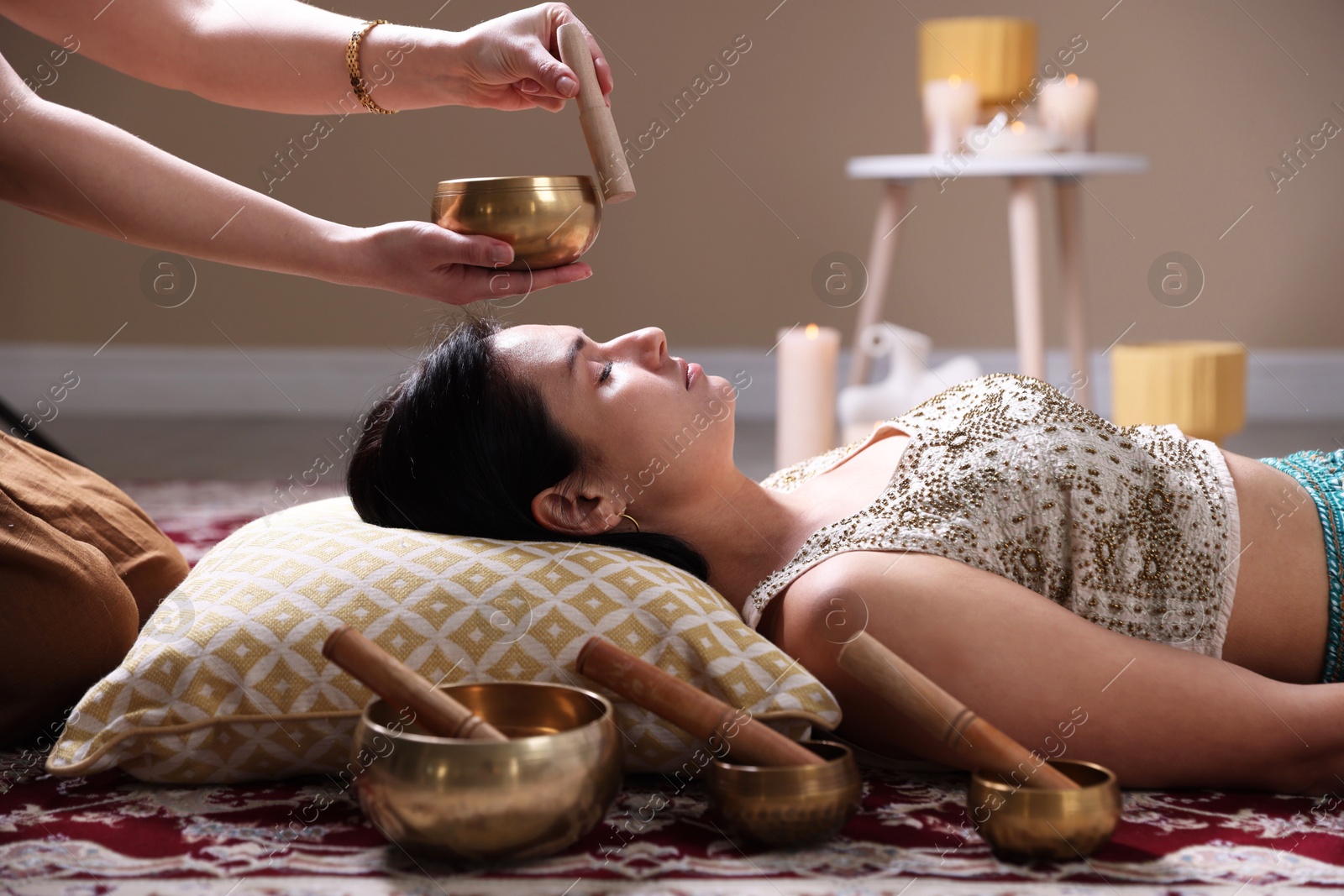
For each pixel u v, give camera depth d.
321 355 4.55
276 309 4.55
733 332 4.42
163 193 1.31
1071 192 3.10
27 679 1.18
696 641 1.07
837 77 4.27
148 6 1.48
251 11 1.48
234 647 1.07
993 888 0.91
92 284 4.52
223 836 1.00
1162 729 1.05
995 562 1.12
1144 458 1.18
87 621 1.20
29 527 1.19
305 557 1.14
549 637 1.08
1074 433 1.18
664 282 4.41
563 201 1.25
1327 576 1.16
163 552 1.44
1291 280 4.22
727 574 1.26
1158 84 4.18
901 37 4.22
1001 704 1.05
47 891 0.90
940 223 4.29
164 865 0.94
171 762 1.07
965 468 1.16
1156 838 0.99
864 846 0.98
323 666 1.06
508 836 0.89
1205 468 1.19
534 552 1.14
